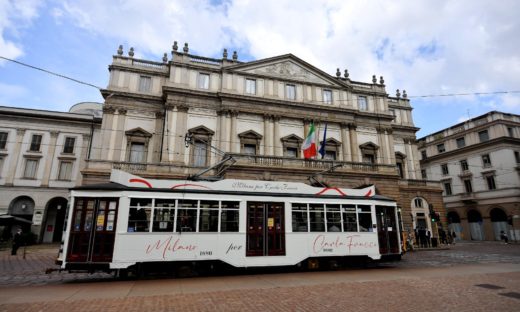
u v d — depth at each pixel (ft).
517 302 26.11
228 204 42.47
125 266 37.06
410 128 130.72
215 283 35.06
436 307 24.61
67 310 23.41
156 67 104.78
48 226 115.24
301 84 111.04
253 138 100.99
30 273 44.75
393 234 50.70
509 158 135.13
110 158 93.45
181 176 89.30
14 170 113.60
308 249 44.45
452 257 67.56
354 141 111.14
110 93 97.09
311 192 47.14
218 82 103.30
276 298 27.35
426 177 172.24
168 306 24.56
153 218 39.22
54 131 119.24
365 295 28.55
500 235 135.33
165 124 94.58
